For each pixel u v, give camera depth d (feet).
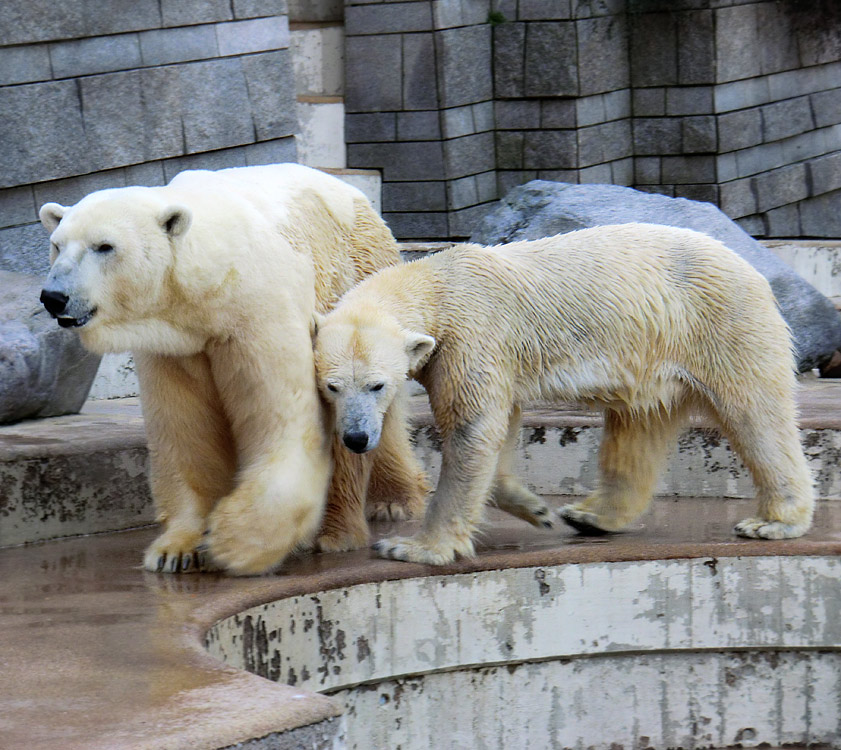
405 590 23.44
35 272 39.91
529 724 25.34
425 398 38.42
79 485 27.89
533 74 68.44
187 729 14.35
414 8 66.28
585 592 24.90
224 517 22.31
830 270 62.34
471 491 23.56
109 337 21.11
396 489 28.50
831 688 26.30
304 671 22.17
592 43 68.33
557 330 23.77
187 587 22.07
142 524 29.32
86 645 18.44
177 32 43.83
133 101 42.47
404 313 22.71
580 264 24.22
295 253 23.24
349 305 22.75
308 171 26.12
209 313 21.58
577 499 31.89
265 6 47.06
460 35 67.15
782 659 26.14
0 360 30.78
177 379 23.18
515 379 23.75
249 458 22.71
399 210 68.69
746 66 71.05
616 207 44.14
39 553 25.89
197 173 24.04
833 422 31.17
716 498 31.71
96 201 20.94
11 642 18.66
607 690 25.77
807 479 25.95
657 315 24.39
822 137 77.10
